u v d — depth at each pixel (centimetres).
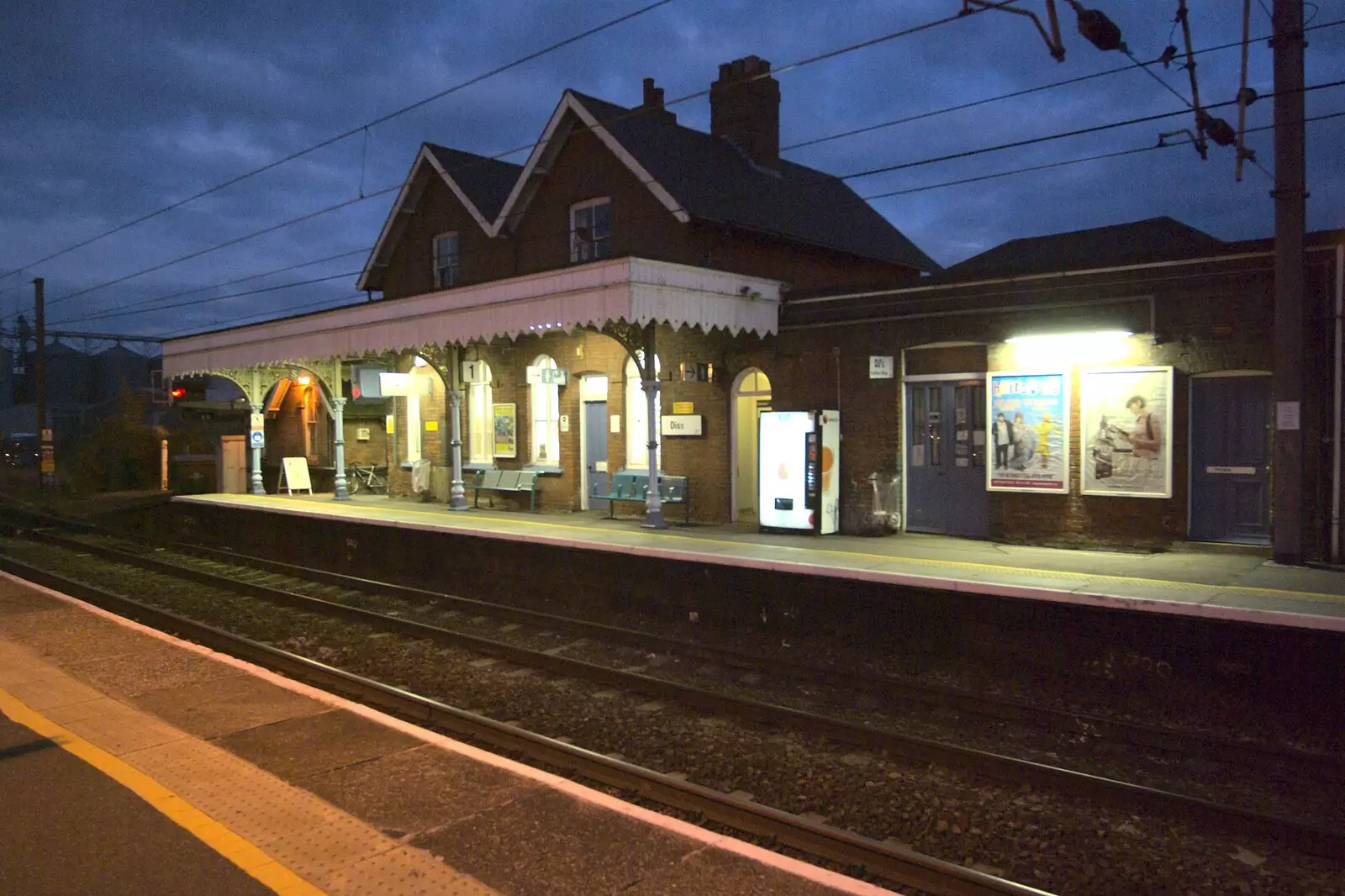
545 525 1476
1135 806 592
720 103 1923
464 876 432
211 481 2869
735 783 642
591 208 1694
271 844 465
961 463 1264
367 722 656
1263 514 1042
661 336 1542
